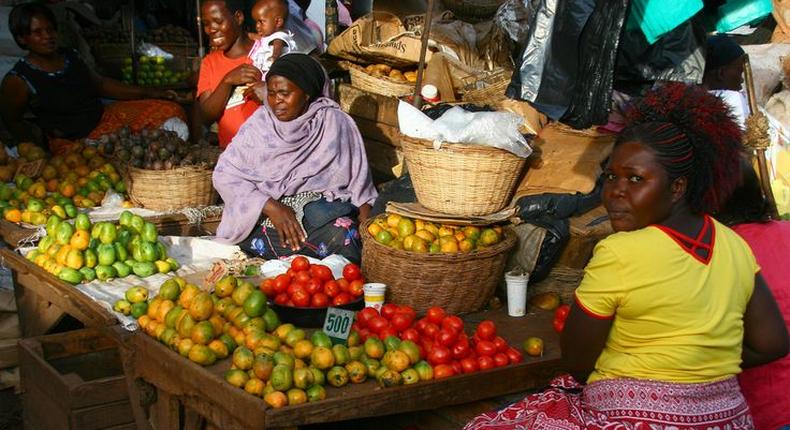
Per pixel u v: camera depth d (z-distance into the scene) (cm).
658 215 229
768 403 266
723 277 229
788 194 457
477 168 387
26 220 485
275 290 370
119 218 473
